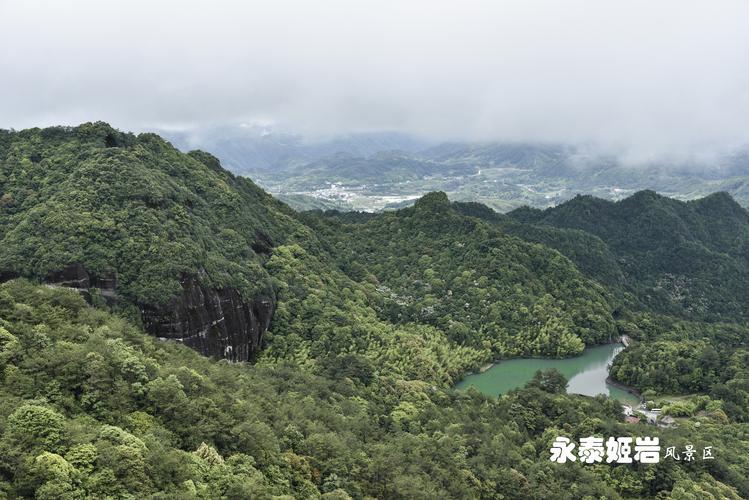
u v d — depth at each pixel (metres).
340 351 149.62
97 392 61.62
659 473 98.12
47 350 65.62
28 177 142.38
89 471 49.38
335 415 90.81
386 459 76.50
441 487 79.12
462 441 98.38
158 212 135.50
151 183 142.12
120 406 62.16
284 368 119.69
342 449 74.81
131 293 117.62
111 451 51.50
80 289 113.44
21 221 126.19
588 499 88.62
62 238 119.50
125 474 50.69
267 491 58.94
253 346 140.75
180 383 69.56
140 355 73.88
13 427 51.28
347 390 116.06
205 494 54.12
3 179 140.62
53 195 133.38
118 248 122.81
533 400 129.38
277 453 67.81
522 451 104.38
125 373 66.25
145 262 122.25
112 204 132.12
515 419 122.25
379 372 141.12
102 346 69.06
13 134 156.38
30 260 114.19
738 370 160.62
